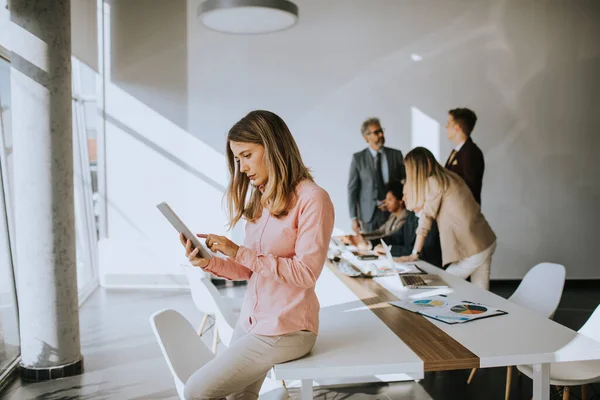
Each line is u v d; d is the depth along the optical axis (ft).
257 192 7.64
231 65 23.71
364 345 7.85
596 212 24.63
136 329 18.21
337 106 24.00
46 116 13.35
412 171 24.16
